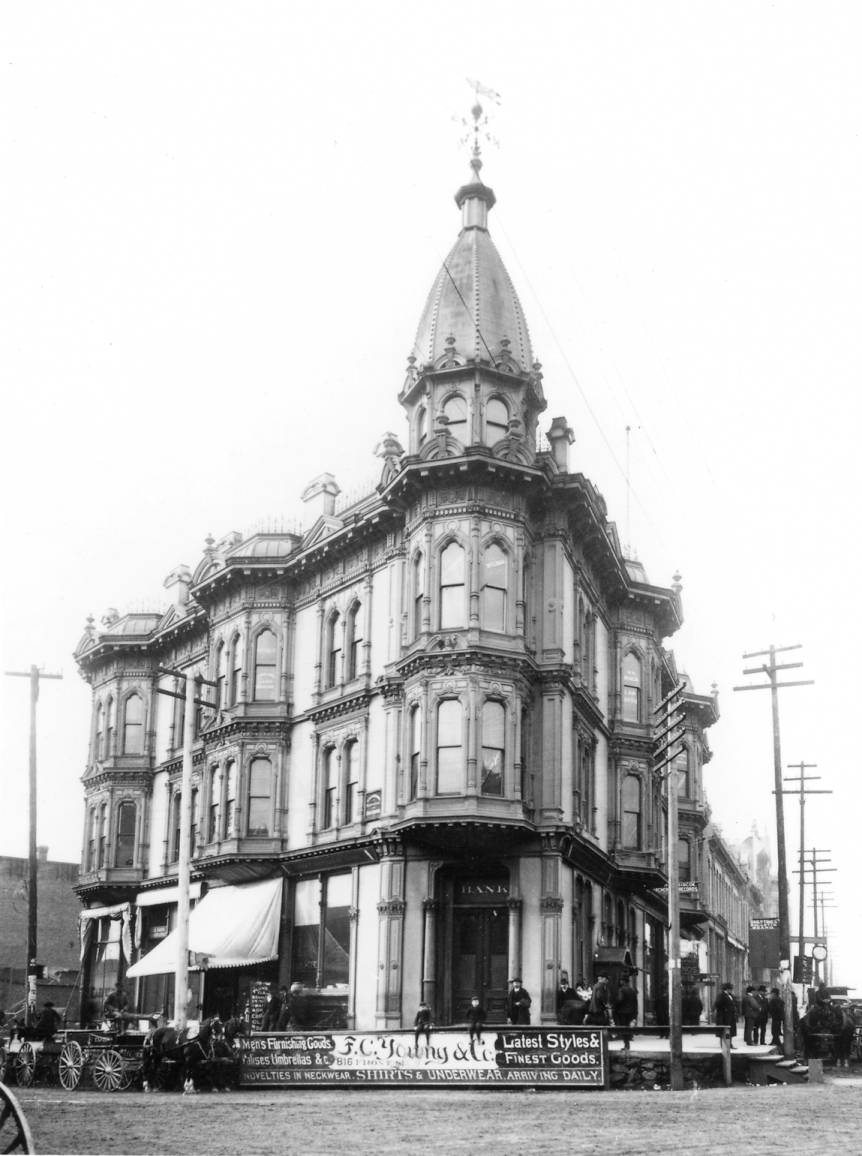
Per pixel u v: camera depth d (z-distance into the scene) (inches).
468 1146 593.9
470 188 1647.4
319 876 1609.3
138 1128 706.2
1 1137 633.0
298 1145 606.2
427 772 1409.9
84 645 2245.3
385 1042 1076.5
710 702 2482.8
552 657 1483.8
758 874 6008.9
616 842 1747.0
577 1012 1267.2
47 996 2102.6
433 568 1466.5
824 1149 573.6
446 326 1557.6
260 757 1731.1
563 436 1583.4
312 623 1745.8
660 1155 548.7
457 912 1441.9
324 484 1886.1
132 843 2092.8
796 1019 1583.4
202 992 1745.8
